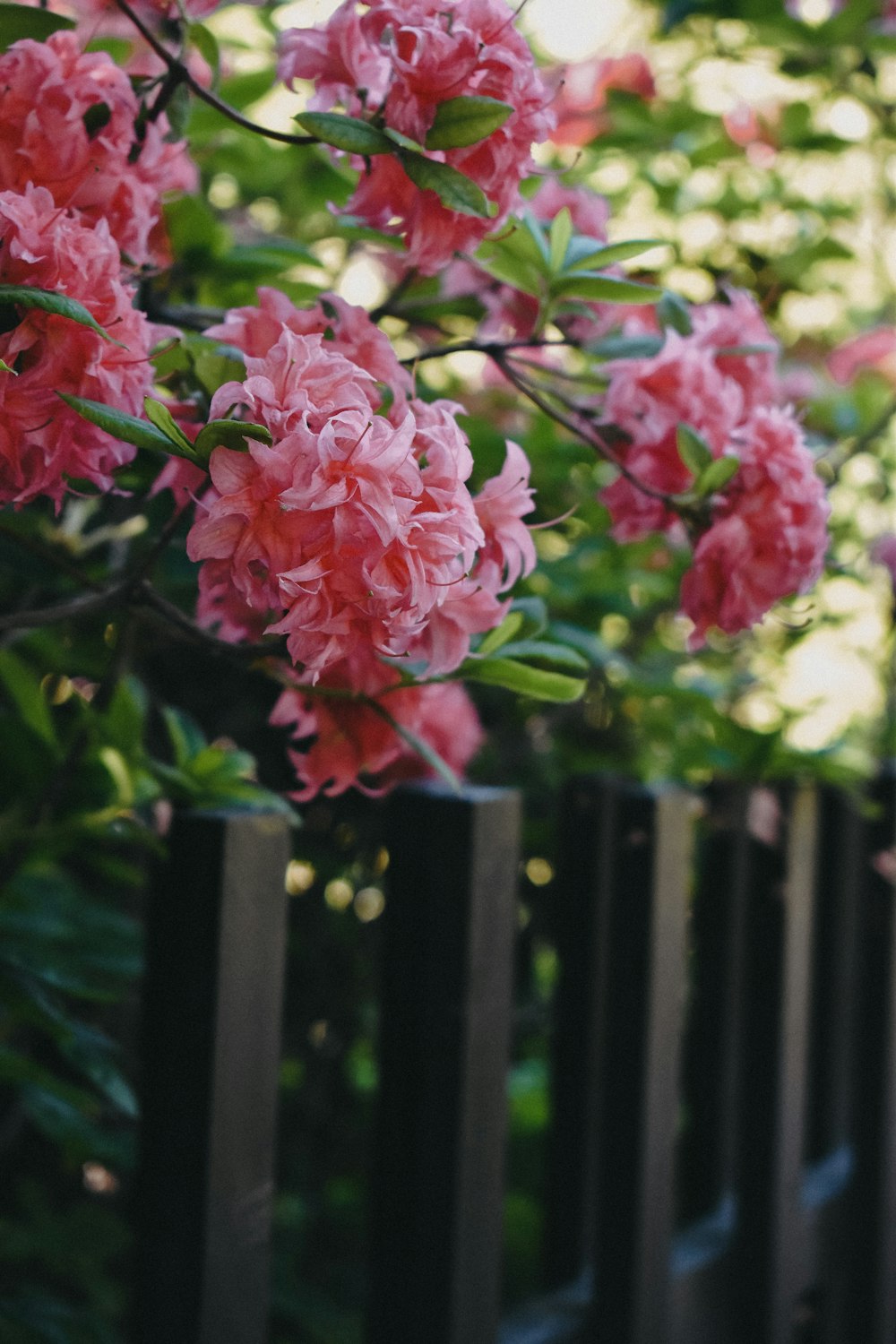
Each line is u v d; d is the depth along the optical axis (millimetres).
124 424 752
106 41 1356
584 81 2371
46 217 820
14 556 1371
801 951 1922
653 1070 1572
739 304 1330
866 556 2734
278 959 1055
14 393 806
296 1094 2516
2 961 1198
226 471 729
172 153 1044
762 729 1951
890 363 2709
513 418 2180
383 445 729
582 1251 1567
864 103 2555
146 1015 1037
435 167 916
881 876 2271
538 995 2818
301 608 743
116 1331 1770
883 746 2967
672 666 2586
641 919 1579
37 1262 1985
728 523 1129
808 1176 2137
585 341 1231
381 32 943
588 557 2301
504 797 1279
